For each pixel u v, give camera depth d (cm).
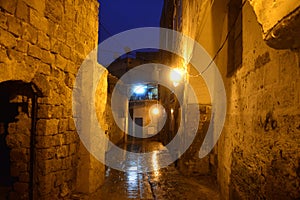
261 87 275
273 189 236
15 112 420
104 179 666
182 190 618
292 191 200
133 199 550
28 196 370
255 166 289
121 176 758
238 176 362
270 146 246
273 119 242
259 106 281
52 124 385
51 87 382
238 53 405
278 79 232
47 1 369
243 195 332
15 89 365
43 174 367
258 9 206
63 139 421
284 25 170
